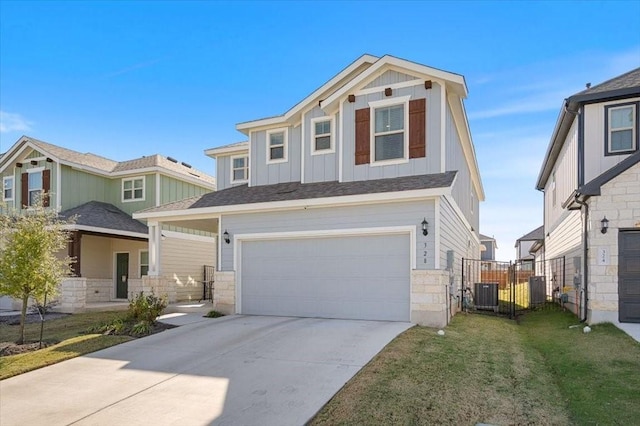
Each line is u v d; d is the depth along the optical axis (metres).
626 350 7.22
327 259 10.98
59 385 6.19
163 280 13.67
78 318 12.71
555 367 6.69
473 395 5.32
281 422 4.68
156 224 13.78
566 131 13.98
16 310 15.80
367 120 11.91
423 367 6.32
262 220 11.80
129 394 5.73
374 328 8.99
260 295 11.75
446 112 11.52
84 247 17.44
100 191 19.19
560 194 15.88
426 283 9.66
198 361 7.11
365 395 5.27
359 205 10.55
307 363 6.69
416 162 11.26
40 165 17.98
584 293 10.41
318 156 12.94
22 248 8.60
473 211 20.50
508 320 11.98
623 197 9.63
